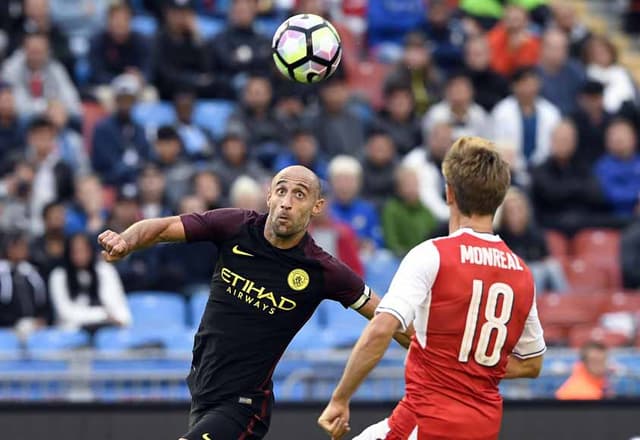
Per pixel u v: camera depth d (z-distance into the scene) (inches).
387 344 842.2
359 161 2110.0
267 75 2263.8
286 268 940.6
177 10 2279.8
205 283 1825.8
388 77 2309.3
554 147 2100.1
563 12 2637.8
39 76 2143.2
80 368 1512.1
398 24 2578.7
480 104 2313.0
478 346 861.2
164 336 1669.5
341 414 842.8
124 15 2271.2
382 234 1937.7
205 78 2301.9
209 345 946.7
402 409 870.4
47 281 1702.8
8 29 2267.5
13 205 1870.1
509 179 884.6
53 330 1644.9
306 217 931.3
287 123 2142.0
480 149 882.1
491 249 874.1
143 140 2042.3
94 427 1208.8
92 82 2262.6
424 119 2193.7
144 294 1777.8
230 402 940.0
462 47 2524.6
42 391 1457.9
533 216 2082.9
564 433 1221.7
